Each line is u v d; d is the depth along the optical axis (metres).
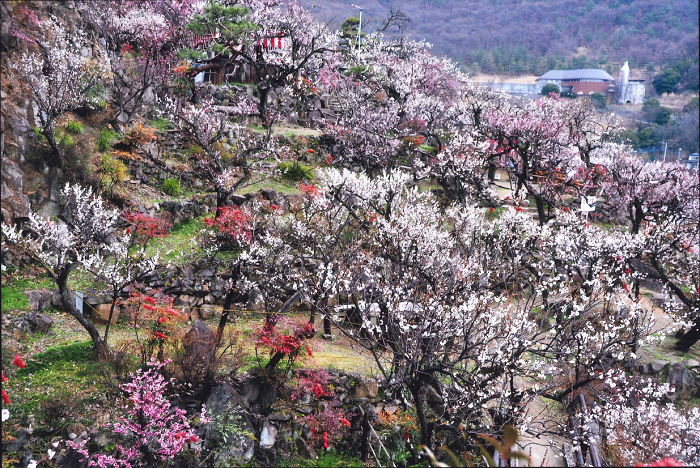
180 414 14.62
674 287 23.50
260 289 18.97
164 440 14.12
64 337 16.61
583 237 23.17
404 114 37.44
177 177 24.55
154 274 19.19
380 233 18.30
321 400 16.94
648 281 27.09
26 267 18.23
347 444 16.75
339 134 31.91
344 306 16.20
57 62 21.95
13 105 19.81
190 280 19.88
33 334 16.36
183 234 22.17
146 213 21.59
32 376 14.95
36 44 21.94
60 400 14.25
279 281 19.83
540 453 15.03
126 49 29.00
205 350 15.77
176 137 26.14
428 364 14.28
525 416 15.05
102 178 21.22
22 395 14.27
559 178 33.38
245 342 18.38
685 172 32.12
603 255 22.58
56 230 16.19
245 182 25.70
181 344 16.12
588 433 14.39
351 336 15.58
